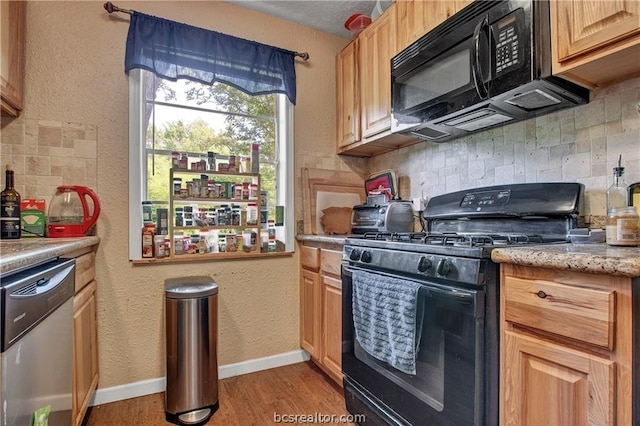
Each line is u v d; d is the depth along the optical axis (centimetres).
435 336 112
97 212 167
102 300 181
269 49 223
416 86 166
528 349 91
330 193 246
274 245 224
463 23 139
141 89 196
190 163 208
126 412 170
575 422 81
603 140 128
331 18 233
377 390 140
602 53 105
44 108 171
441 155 200
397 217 195
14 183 163
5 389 70
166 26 194
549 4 118
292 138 235
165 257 194
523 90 124
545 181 147
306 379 206
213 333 173
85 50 180
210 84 204
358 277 146
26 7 169
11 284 75
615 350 74
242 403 178
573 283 82
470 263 101
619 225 99
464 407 102
